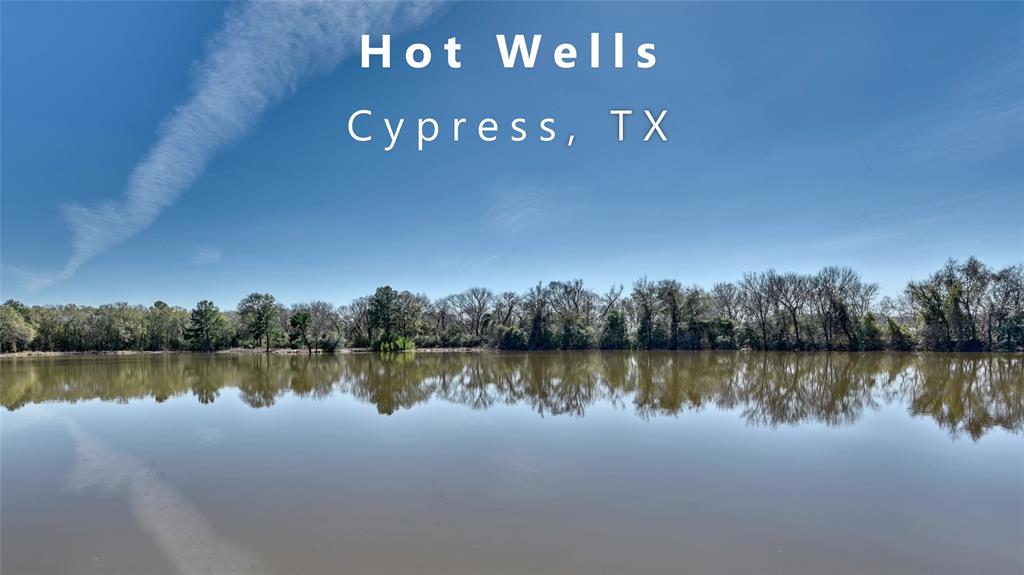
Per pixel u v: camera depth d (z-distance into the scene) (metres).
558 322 69.56
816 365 40.38
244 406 21.97
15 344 81.06
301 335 81.19
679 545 7.85
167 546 8.04
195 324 87.06
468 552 7.63
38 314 87.81
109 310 91.62
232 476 11.56
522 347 69.31
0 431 17.08
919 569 7.20
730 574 7.00
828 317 57.72
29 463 12.93
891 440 14.64
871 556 7.56
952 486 10.69
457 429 16.31
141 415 19.91
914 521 8.85
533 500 9.78
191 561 7.53
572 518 8.91
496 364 45.28
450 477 11.25
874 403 21.66
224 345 86.31
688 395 24.06
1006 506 9.56
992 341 51.81
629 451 13.38
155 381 33.16
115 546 8.09
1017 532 8.43
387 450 13.66
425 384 29.88
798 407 20.50
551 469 11.79
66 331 87.81
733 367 39.25
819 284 59.00
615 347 65.56
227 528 8.66
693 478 11.12
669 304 65.62
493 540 8.03
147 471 12.08
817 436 15.11
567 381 30.61
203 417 19.30
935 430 16.05
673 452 13.27
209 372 40.25
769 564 7.29
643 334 65.44
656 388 26.81
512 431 15.92
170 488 10.80
